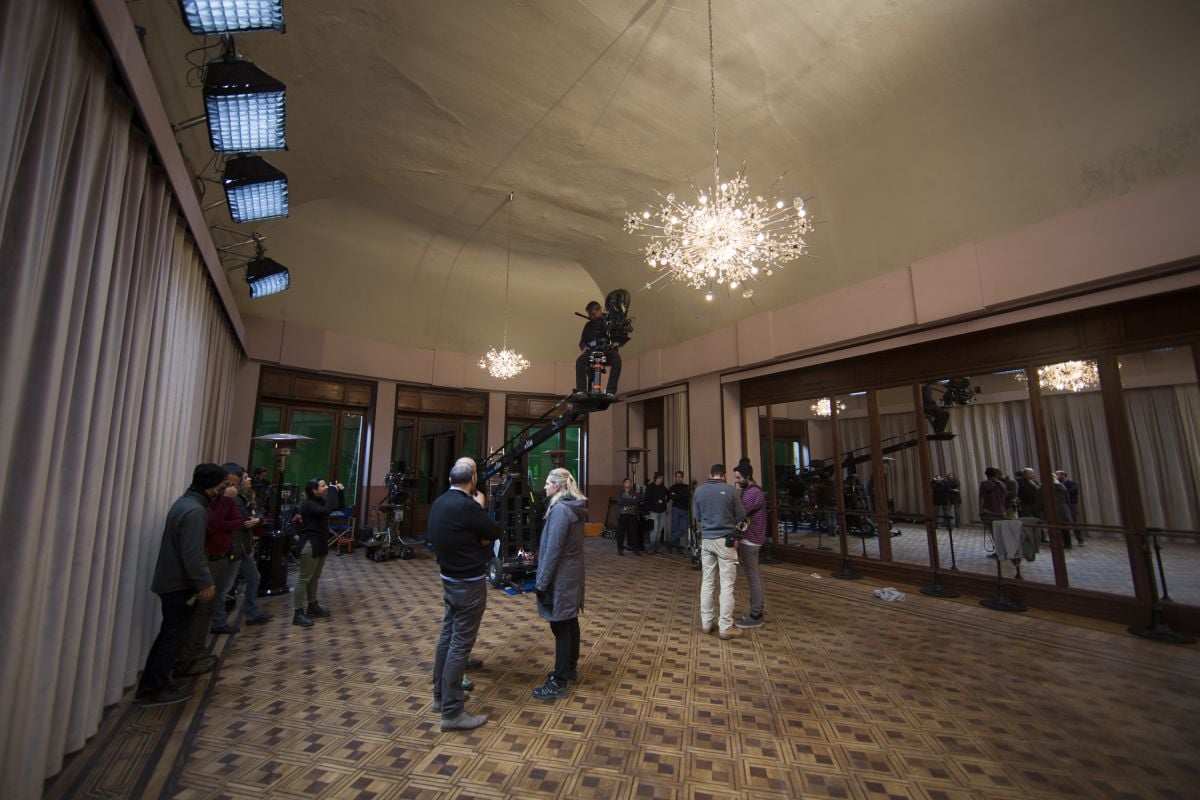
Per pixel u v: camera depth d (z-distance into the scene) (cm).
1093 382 558
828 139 616
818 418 870
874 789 239
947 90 520
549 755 266
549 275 1168
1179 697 338
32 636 209
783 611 558
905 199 616
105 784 232
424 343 1155
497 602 596
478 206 840
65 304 219
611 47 514
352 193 793
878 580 704
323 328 1012
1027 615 527
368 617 526
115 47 231
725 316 934
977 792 237
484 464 809
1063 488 581
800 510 827
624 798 230
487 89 573
